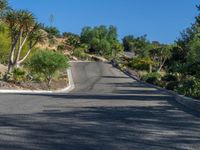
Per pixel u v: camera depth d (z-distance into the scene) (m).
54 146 8.74
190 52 25.16
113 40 188.50
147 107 19.14
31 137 9.67
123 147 8.92
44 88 44.22
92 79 67.81
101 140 9.62
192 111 17.52
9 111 15.20
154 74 63.19
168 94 36.34
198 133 11.15
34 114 14.39
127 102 22.28
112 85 57.69
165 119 14.14
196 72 24.98
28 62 51.84
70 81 62.03
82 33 181.12
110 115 14.88
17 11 46.16
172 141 9.84
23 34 48.81
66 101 21.73
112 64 105.88
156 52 85.88
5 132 10.24
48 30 54.53
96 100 23.38
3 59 62.31
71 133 10.44
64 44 139.88
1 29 61.44
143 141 9.70
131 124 12.50
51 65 49.59
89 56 137.62
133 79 70.88
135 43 196.38
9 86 37.59
